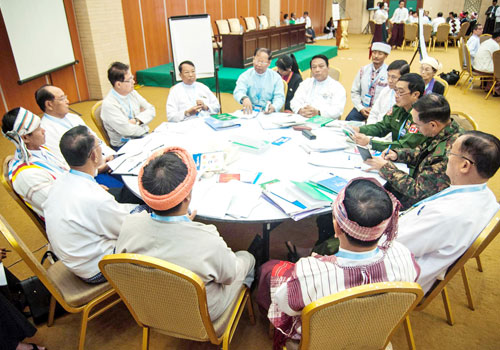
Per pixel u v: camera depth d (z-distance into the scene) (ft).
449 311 5.99
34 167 5.86
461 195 4.71
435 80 11.03
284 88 12.32
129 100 10.18
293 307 3.59
